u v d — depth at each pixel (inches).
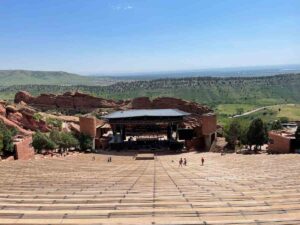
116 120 2815.0
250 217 349.4
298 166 1114.7
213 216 353.7
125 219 341.1
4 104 3100.4
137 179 874.8
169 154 2559.1
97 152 2623.0
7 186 721.0
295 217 344.2
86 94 5007.4
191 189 629.9
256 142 2487.7
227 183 730.2
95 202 465.1
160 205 424.5
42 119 3068.4
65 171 1183.6
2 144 1786.4
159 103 4234.7
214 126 2834.6
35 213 366.6
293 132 2459.4
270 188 611.2
